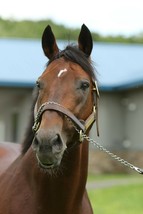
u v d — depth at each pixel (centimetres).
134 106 3180
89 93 568
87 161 597
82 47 596
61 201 575
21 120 3275
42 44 600
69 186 572
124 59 3803
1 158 755
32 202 578
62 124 534
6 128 3419
